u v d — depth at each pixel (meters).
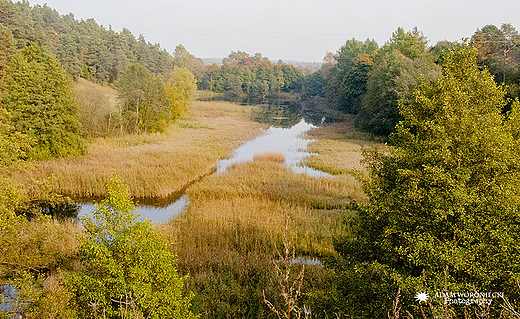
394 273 7.46
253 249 16.36
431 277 7.15
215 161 33.22
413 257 7.36
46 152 28.66
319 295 10.36
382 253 9.21
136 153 32.84
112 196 8.14
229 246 16.53
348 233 16.89
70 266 14.00
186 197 24.36
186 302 8.77
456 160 8.17
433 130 8.76
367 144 43.47
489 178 7.96
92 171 26.00
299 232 17.91
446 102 8.59
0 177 11.52
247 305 12.02
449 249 7.24
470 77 9.14
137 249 7.88
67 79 30.95
